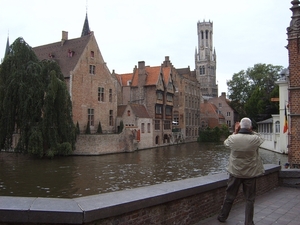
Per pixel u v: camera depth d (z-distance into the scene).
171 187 5.21
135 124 45.22
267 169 7.79
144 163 28.25
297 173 8.41
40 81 30.11
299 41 12.55
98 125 43.19
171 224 4.95
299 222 5.47
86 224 3.74
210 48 122.12
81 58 41.69
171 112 57.38
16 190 16.84
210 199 5.87
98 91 44.28
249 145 4.97
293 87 12.55
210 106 75.94
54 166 25.84
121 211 4.07
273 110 56.06
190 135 67.25
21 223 3.65
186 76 66.94
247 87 68.50
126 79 55.59
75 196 15.65
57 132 30.64
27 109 28.94
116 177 20.78
